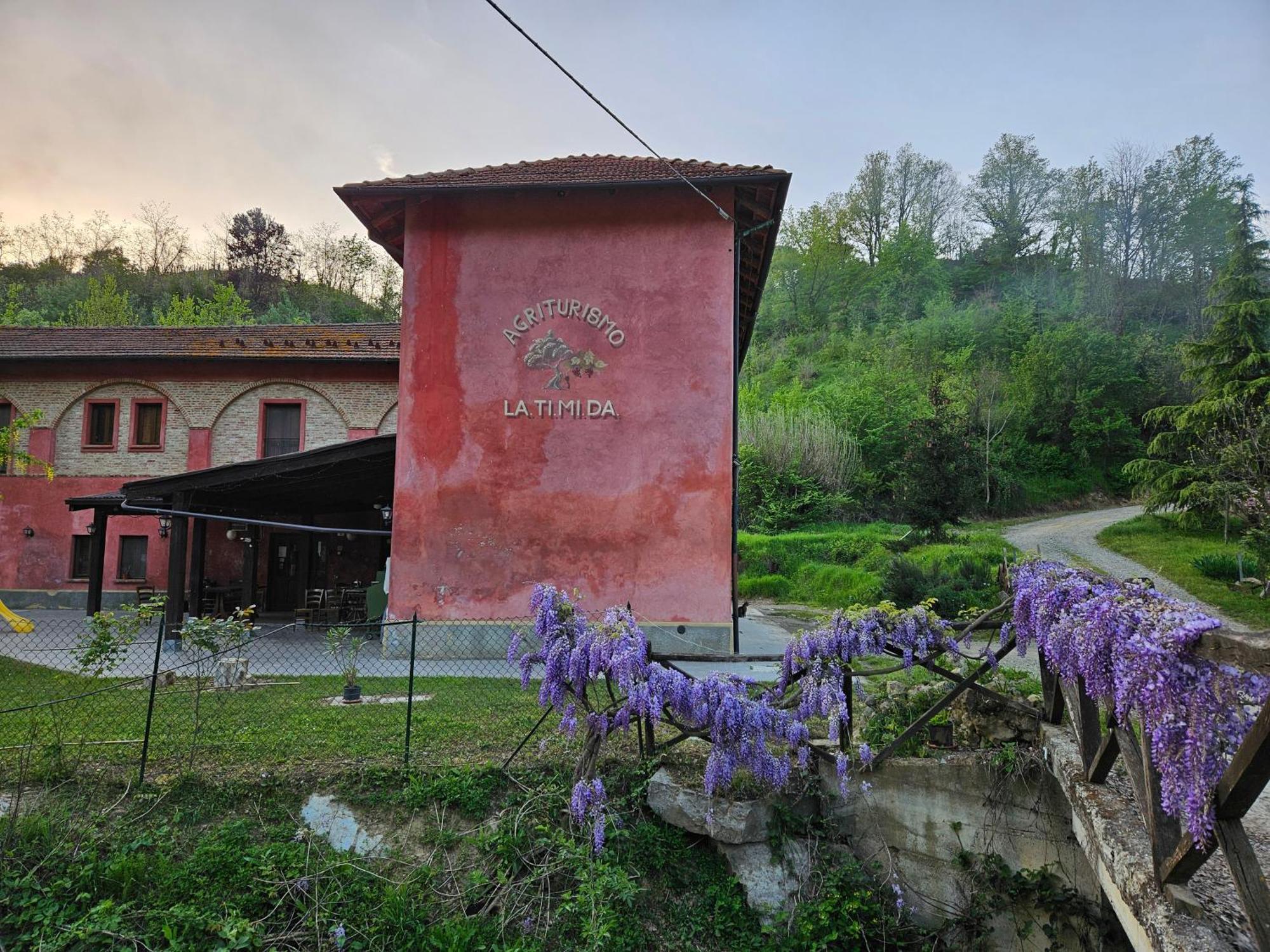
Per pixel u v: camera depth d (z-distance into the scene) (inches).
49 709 320.2
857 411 1608.0
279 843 227.0
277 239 2425.0
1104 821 155.0
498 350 486.6
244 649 398.3
